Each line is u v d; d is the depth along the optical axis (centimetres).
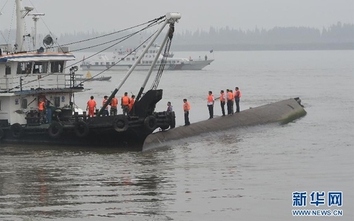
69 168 5628
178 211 4309
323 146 6756
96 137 6569
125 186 4959
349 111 10394
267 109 8844
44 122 6831
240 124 7900
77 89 7144
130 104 6838
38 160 6006
